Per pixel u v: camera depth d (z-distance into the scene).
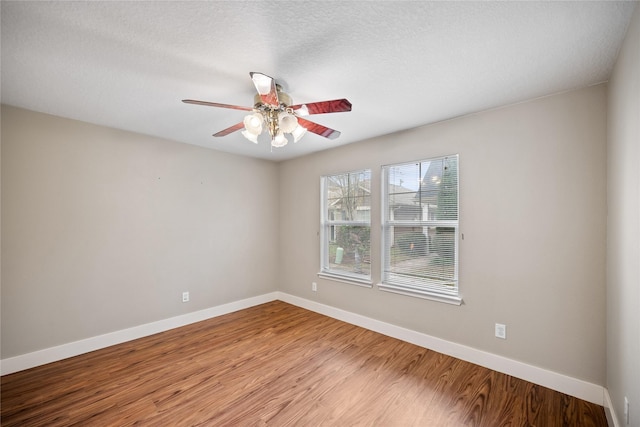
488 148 2.35
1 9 1.20
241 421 1.74
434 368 2.34
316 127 1.98
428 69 1.73
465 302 2.47
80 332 2.62
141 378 2.21
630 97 1.33
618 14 1.25
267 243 4.30
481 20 1.29
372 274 3.19
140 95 2.08
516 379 2.16
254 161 4.14
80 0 1.16
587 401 1.89
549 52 1.54
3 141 2.25
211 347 2.75
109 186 2.80
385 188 3.13
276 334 3.06
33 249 2.38
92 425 1.70
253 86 1.94
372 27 1.34
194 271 3.46
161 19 1.28
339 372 2.29
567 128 2.00
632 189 1.32
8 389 2.05
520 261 2.19
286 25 1.32
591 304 1.90
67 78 1.84
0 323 2.23
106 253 2.78
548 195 2.07
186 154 3.39
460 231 2.50
